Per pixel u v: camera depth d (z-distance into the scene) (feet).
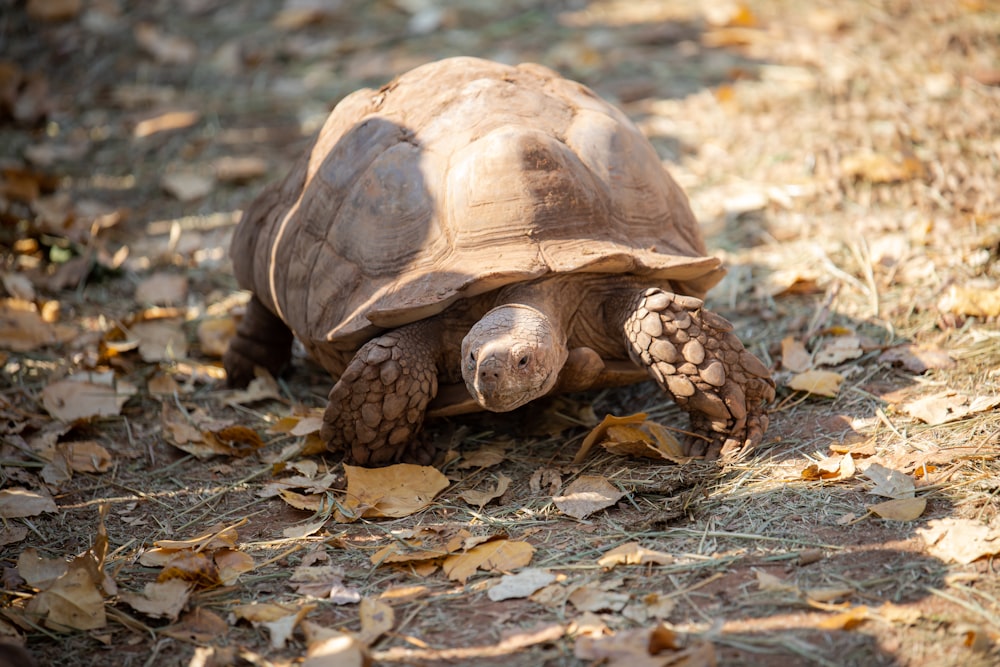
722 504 14.17
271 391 19.57
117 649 12.15
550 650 11.40
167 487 16.44
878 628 11.22
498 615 12.17
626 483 14.94
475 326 14.84
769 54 31.68
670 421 16.96
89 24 36.94
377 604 12.35
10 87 32.81
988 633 10.94
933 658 10.71
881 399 16.57
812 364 18.03
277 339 20.11
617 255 15.07
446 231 15.67
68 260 24.73
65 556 14.33
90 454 17.30
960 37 30.22
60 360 20.70
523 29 35.47
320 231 17.25
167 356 20.99
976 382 16.70
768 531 13.38
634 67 32.12
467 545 13.53
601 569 12.92
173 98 33.27
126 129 31.76
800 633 11.28
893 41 30.94
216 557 13.82
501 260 15.02
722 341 15.25
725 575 12.53
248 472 16.81
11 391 19.40
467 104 17.03
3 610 12.56
